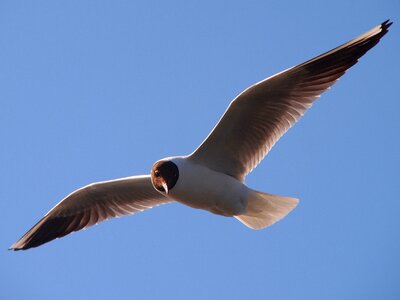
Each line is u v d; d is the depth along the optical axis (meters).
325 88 13.00
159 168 13.43
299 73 12.91
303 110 13.16
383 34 12.48
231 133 13.37
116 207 15.45
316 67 12.95
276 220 13.74
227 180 13.39
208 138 13.32
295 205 13.55
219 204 13.51
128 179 14.88
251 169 13.70
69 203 15.48
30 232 15.63
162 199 15.23
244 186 13.48
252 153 13.63
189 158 13.53
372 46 12.57
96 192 15.23
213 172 13.39
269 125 13.41
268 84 12.84
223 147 13.51
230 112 13.09
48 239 15.59
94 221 15.50
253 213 13.77
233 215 13.66
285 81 12.94
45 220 15.66
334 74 12.91
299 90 13.14
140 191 15.18
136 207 15.38
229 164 13.68
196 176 13.34
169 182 13.38
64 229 15.62
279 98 13.15
